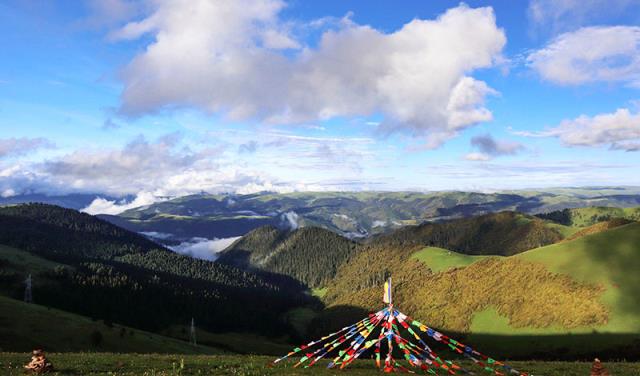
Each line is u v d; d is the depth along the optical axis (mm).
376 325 28734
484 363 31406
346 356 27844
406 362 30672
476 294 184125
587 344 127750
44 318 119375
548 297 154625
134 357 32938
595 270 156125
